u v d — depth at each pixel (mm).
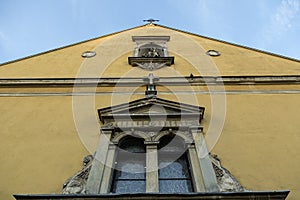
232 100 11266
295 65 14125
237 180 7996
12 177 8211
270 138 9438
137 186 7973
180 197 6512
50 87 12188
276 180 8055
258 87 12062
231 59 14820
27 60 14891
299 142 9297
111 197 6535
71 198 6602
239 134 9555
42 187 7891
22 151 9039
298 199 7535
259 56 15125
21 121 10297
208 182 7656
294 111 10648
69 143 9258
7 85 12227
